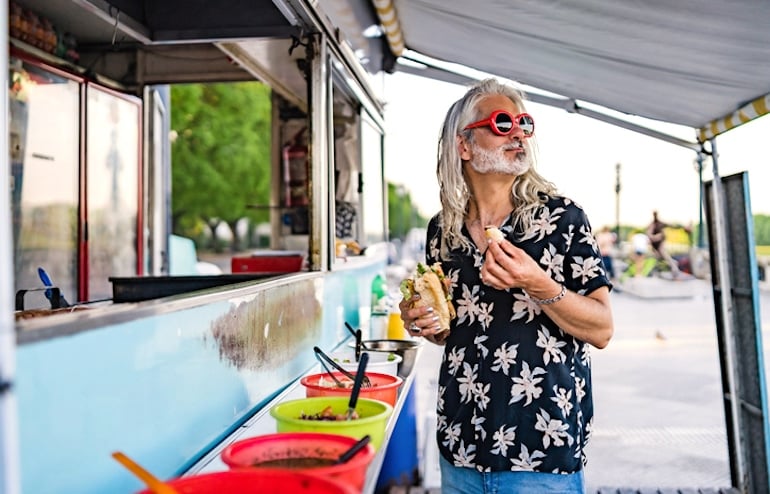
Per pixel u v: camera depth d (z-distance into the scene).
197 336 1.92
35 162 4.11
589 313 2.06
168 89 6.17
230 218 25.30
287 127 6.18
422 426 6.04
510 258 1.99
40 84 4.12
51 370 1.28
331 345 3.70
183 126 22.14
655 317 14.71
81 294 4.52
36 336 1.24
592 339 2.12
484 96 2.31
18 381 1.20
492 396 2.19
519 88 2.41
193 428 1.89
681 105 3.74
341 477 1.42
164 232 6.16
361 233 5.04
